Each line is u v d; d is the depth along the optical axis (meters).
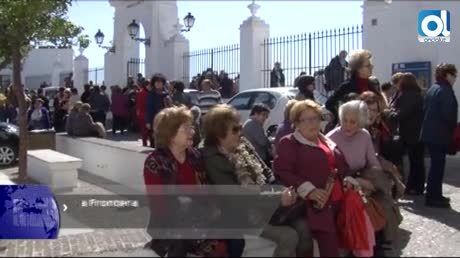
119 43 27.27
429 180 8.73
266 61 19.17
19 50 9.73
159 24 24.89
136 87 21.62
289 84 17.86
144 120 13.10
